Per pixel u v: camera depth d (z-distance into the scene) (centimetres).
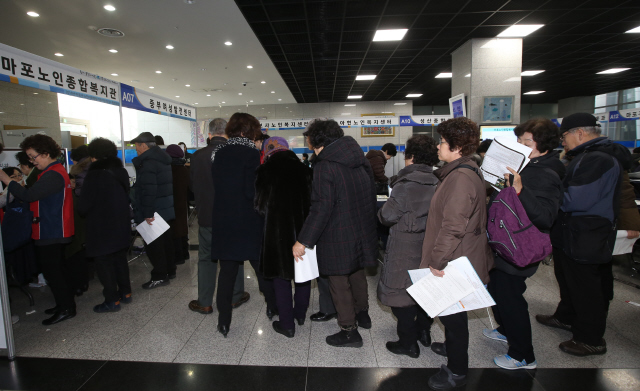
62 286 235
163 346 204
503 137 151
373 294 288
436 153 171
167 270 322
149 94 418
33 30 542
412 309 182
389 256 173
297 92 1118
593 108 1302
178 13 494
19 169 312
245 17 509
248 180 203
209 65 766
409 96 1240
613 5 479
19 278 266
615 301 265
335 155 177
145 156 266
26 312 255
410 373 175
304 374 176
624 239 234
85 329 226
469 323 232
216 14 500
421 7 481
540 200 148
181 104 494
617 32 589
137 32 560
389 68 821
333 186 176
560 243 192
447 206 138
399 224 169
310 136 185
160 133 1320
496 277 171
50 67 271
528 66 832
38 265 283
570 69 865
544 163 161
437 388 160
